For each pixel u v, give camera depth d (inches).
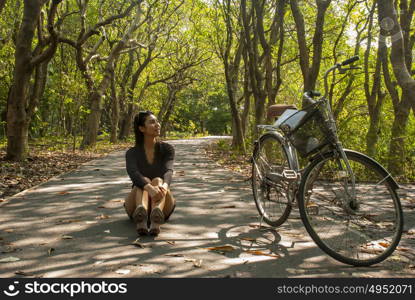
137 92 1315.2
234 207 214.4
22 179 312.5
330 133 144.3
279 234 163.2
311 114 151.5
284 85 943.7
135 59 1211.9
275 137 172.2
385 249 129.5
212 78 1309.1
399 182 337.7
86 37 631.2
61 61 901.2
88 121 746.8
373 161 136.3
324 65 665.0
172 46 1185.4
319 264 129.2
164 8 901.8
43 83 760.3
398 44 234.8
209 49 1141.1
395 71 238.1
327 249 129.9
